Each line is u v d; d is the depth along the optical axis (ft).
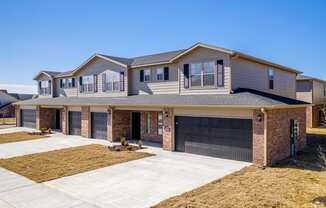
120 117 65.41
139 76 69.21
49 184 31.50
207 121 46.26
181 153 48.93
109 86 75.66
